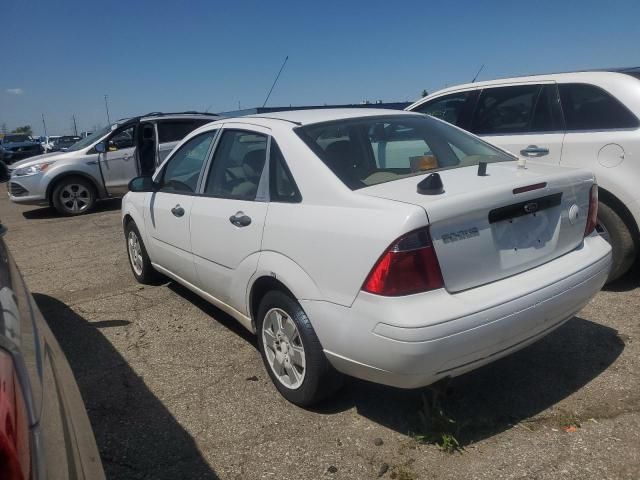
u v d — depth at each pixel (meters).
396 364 2.53
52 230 9.34
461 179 2.95
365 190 2.86
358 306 2.64
